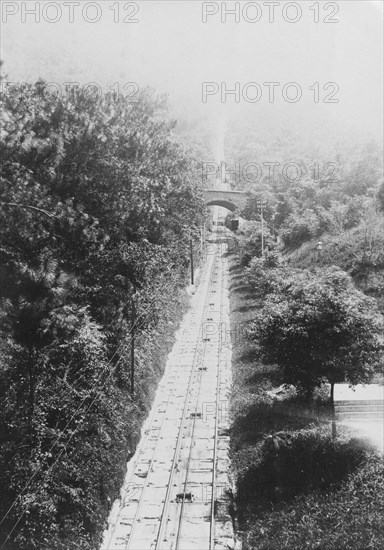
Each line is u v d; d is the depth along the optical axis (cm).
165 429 3188
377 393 3033
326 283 3011
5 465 2122
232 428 3127
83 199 3266
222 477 2631
